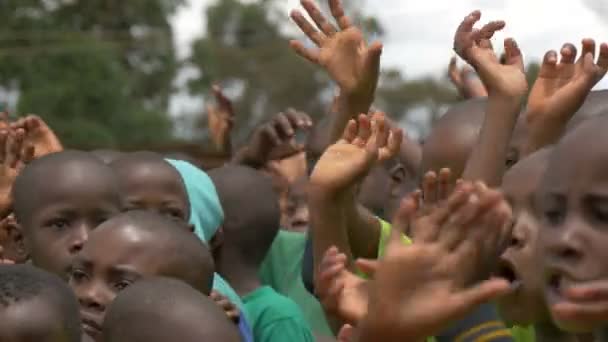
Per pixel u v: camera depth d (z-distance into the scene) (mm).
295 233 6309
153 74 38312
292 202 6902
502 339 3688
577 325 2424
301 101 47562
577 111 4020
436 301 2641
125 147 15961
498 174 3611
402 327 2656
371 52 3969
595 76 3859
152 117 32188
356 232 4027
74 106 31000
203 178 5512
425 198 2857
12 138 5223
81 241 4668
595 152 2416
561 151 2490
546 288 2496
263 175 6078
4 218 5145
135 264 4008
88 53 31625
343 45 4039
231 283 5789
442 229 2656
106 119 31547
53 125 30297
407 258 2645
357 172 3553
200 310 3346
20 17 34094
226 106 7543
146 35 36312
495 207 2617
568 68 3924
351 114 4059
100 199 4730
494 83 3678
